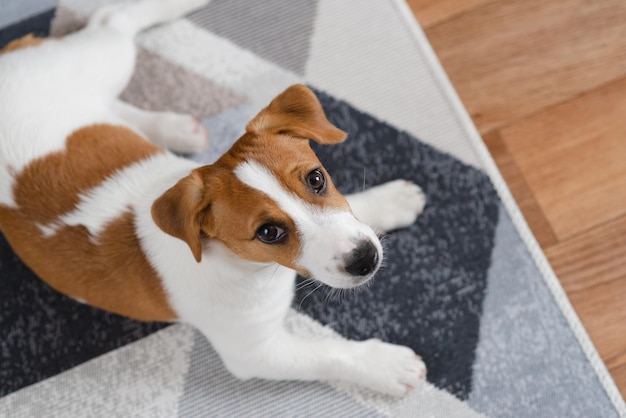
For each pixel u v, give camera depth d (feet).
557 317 3.13
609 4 3.39
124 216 2.79
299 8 3.49
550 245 3.21
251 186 2.50
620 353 3.09
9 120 2.88
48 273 2.92
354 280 2.54
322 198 2.55
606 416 3.03
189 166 2.85
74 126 2.92
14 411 3.17
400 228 3.23
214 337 2.92
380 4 3.47
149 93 3.43
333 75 3.42
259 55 3.45
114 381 3.18
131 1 3.51
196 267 2.72
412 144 3.32
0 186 2.86
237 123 3.38
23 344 3.23
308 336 3.17
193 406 3.15
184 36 3.48
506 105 3.35
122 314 3.05
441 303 3.17
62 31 3.49
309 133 2.58
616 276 3.15
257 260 2.64
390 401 3.10
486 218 3.22
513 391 3.09
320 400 3.13
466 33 3.43
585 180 3.25
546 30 3.39
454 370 3.12
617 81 3.33
